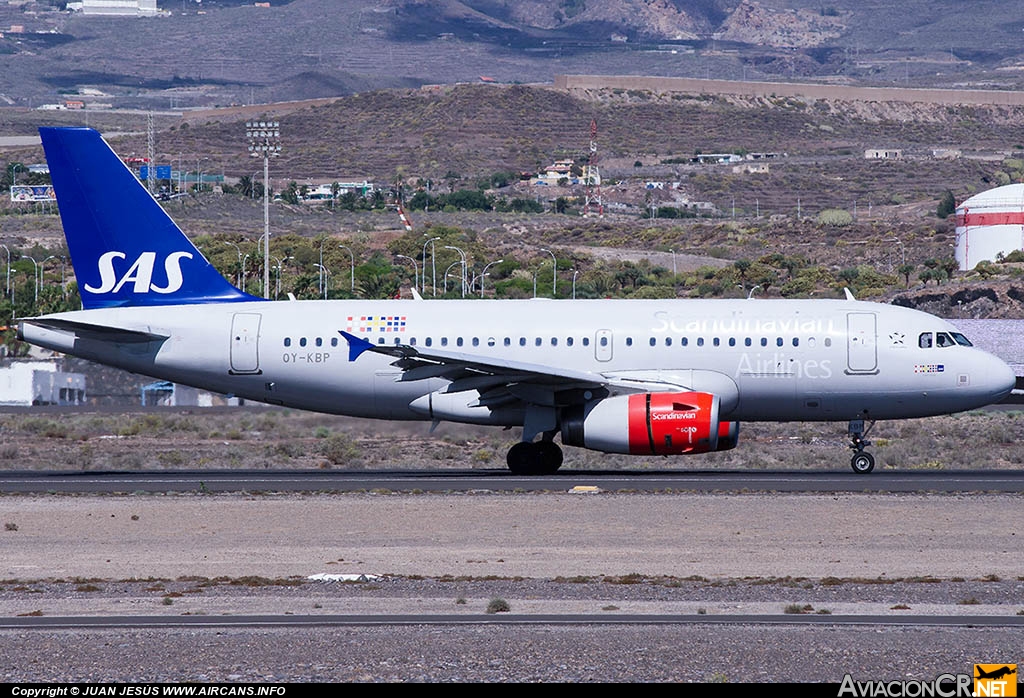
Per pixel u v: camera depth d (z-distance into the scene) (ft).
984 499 462.60
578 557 363.15
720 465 621.31
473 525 416.05
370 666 247.91
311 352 574.97
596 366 556.10
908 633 270.87
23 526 421.18
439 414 568.41
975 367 549.13
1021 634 270.05
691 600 306.14
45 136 585.63
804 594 312.29
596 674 242.58
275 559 364.17
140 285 591.37
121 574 345.51
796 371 550.36
